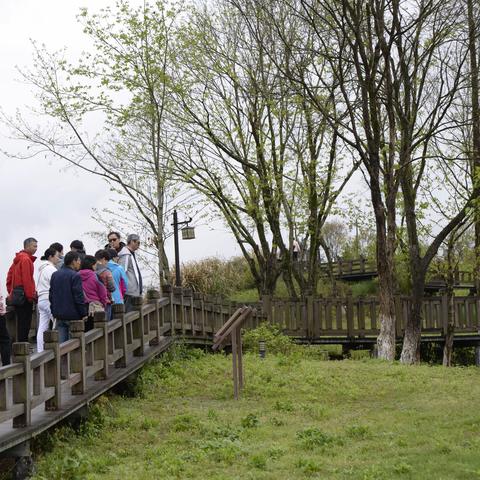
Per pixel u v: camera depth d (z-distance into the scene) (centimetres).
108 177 2852
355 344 2883
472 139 2922
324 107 2750
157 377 1619
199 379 1681
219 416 1354
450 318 2866
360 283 5172
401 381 1758
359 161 2770
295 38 2916
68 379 1167
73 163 2845
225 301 2438
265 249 3266
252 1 2784
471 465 929
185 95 2936
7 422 1052
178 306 1967
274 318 2830
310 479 929
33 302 1606
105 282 1566
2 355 1395
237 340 1609
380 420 1312
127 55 2753
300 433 1188
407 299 2920
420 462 964
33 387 1057
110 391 1481
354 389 1644
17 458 993
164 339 1833
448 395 1577
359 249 6234
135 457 1101
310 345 2842
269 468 1001
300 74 2477
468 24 2519
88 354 1276
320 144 3156
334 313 2994
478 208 2616
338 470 965
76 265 1398
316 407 1444
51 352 1107
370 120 2641
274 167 3086
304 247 3406
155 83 2803
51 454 1067
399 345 2903
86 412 1240
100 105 2812
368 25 2434
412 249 2691
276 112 2877
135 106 2800
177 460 1044
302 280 3331
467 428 1188
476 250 2992
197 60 2958
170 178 2948
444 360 2864
